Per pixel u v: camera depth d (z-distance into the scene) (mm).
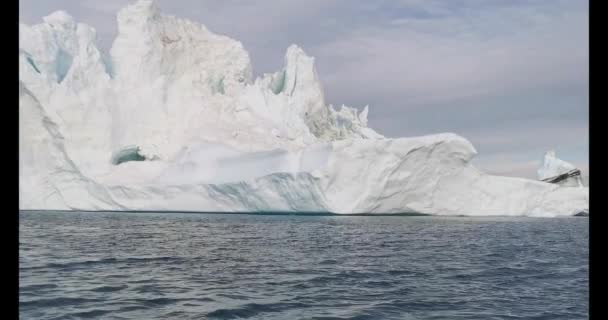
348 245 26766
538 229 40750
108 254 21797
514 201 50438
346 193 45969
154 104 56531
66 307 11734
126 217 47156
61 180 51375
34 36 53188
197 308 11805
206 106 58281
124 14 58438
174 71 59812
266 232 33781
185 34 62188
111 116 53875
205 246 25547
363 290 14398
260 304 12297
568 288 14992
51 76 54062
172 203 51406
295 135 60594
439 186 47844
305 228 37406
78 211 54656
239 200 50094
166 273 17109
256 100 61562
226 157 53000
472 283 15773
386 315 11336
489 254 23656
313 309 11852
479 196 49344
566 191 52375
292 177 46438
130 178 51719
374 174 45719
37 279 15367
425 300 13039
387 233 34188
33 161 50656
